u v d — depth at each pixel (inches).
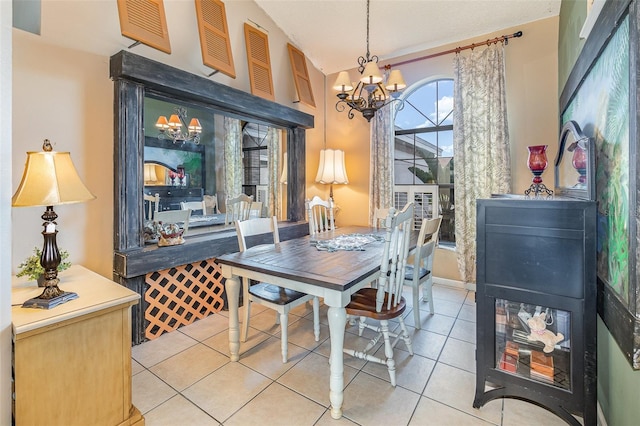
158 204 108.3
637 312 43.2
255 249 92.9
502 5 121.6
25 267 65.2
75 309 56.3
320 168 169.0
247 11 135.7
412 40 148.4
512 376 64.2
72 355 55.8
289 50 157.1
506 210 63.2
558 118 120.4
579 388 57.6
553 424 62.3
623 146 48.1
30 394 51.6
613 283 52.2
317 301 96.2
